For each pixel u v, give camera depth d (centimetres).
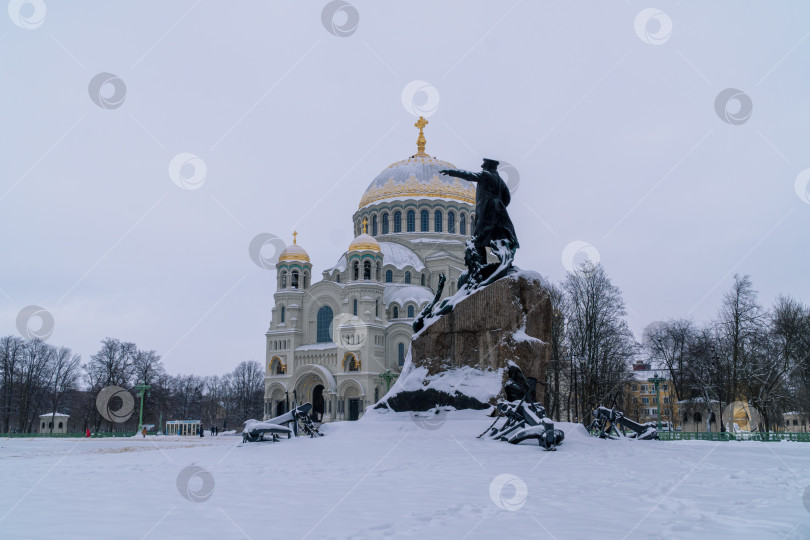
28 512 855
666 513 843
